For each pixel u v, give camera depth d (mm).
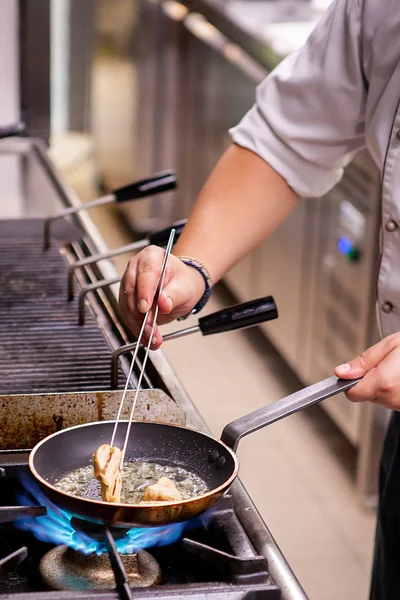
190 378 3412
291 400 1071
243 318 1261
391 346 1092
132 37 4379
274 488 2764
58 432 1097
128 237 4699
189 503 941
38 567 1014
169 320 1323
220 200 1446
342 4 1391
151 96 4375
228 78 3746
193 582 998
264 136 1459
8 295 1625
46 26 2502
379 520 1546
